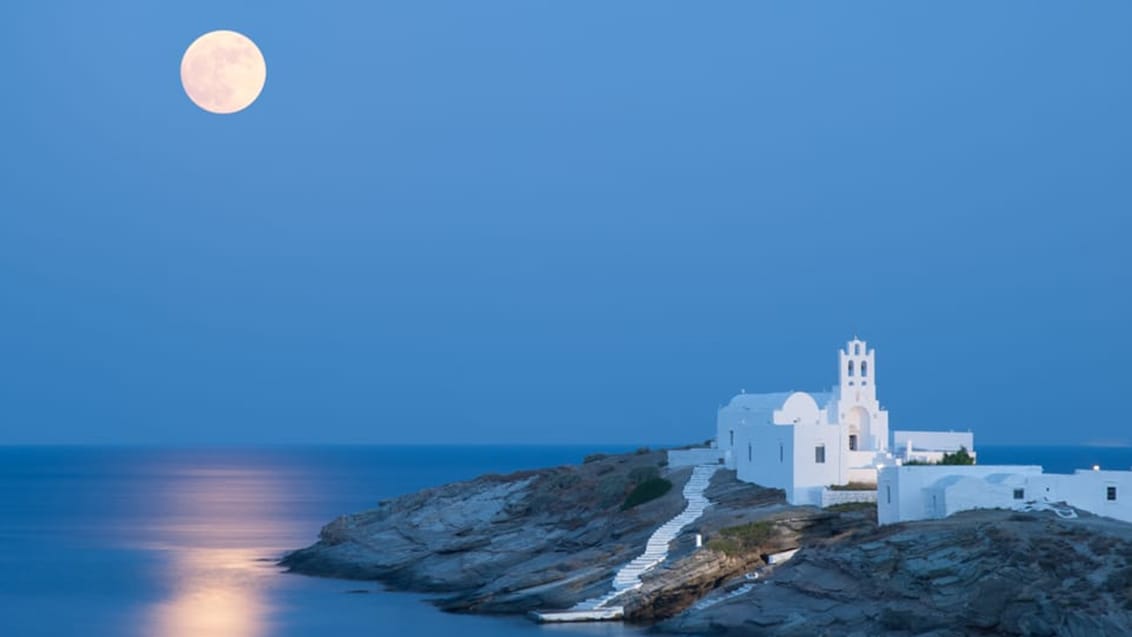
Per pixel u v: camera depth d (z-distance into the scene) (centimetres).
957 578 9550
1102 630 8669
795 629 9788
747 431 13588
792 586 10250
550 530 14088
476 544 14300
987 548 9600
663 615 11119
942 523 10388
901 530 10350
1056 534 9606
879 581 9875
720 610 10325
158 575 15250
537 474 16188
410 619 11675
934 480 11094
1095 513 10862
